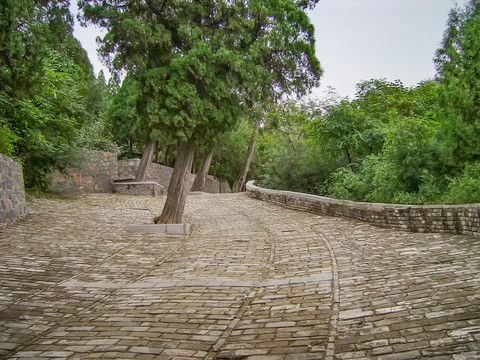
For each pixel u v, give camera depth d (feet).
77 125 68.33
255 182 90.33
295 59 43.98
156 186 83.46
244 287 22.45
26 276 24.76
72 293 22.30
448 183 33.27
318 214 46.93
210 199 73.26
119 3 37.83
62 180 74.84
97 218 48.03
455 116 31.96
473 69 30.78
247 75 39.22
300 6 46.01
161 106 38.45
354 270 23.32
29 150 56.44
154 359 13.96
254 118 44.52
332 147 54.70
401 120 38.83
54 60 62.13
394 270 22.12
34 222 41.32
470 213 26.58
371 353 13.07
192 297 21.17
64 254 30.50
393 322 15.23
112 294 22.34
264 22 40.98
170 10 39.11
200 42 38.37
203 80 38.68
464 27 32.78
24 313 18.98
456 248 24.44
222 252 31.78
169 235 39.58
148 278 25.57
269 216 50.01
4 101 45.19
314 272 24.04
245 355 13.89
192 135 41.14
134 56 37.32
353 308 17.35
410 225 31.78
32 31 29.89
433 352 12.50
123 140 107.14
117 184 83.46
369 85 63.82
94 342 15.60
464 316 14.69
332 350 13.65
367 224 36.76
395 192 37.09
